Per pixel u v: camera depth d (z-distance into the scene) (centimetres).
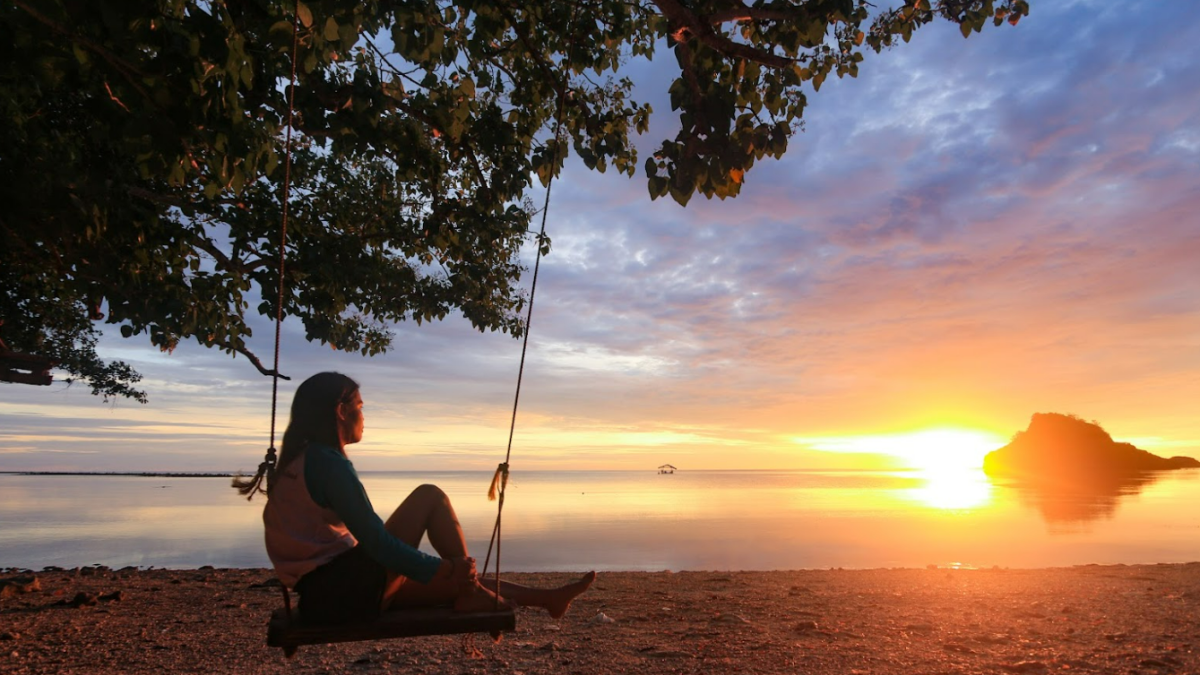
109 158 777
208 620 735
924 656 589
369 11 547
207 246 954
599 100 872
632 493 9806
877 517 4222
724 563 1809
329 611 300
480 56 715
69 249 736
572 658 590
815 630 691
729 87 709
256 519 3516
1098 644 631
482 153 873
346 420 323
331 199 1125
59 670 546
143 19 479
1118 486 12738
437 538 335
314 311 1063
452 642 653
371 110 720
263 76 711
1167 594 920
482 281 1149
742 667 557
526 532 2914
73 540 2330
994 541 2548
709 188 681
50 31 498
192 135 529
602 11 764
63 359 1438
